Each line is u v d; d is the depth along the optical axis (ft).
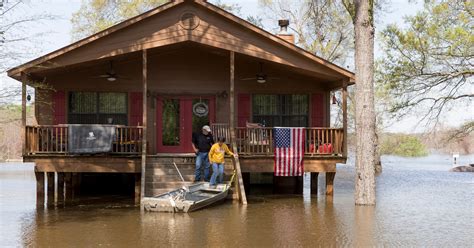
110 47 55.88
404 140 134.62
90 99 66.18
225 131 66.08
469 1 66.80
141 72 66.69
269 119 67.92
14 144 168.66
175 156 54.90
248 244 33.24
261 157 56.90
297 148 57.47
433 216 46.80
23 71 54.39
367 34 53.72
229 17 56.54
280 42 57.52
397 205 55.26
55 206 52.65
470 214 48.34
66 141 54.39
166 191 53.52
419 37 69.05
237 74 67.72
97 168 54.49
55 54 54.75
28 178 98.17
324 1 75.87
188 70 67.05
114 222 41.68
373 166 53.88
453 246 33.35
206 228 38.81
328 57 117.70
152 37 56.29
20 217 45.03
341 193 67.82
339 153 58.65
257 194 64.49
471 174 122.42
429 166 167.73
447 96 73.15
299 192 67.00
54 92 65.26
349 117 126.41
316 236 36.17
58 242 33.91
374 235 36.83
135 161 54.60
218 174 53.52
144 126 53.62
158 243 33.40
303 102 68.28
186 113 67.05
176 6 56.70
